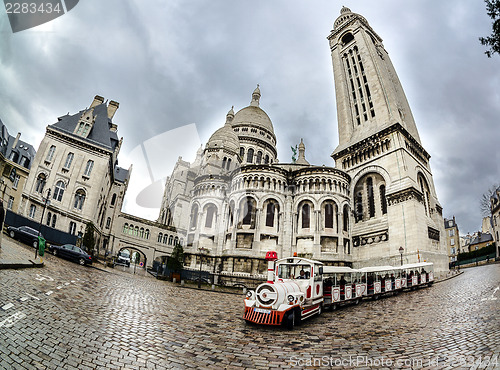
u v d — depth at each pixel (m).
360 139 51.38
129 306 12.95
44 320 8.37
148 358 7.23
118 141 45.50
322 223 41.38
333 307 17.77
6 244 20.98
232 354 8.41
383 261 40.66
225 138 53.47
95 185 38.47
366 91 56.88
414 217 39.00
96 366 6.30
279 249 40.31
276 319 11.76
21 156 33.38
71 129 39.56
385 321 13.99
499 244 53.28
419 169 47.19
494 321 11.57
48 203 34.78
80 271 20.39
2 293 9.71
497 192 54.22
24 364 5.67
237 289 31.22
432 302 19.19
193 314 13.76
